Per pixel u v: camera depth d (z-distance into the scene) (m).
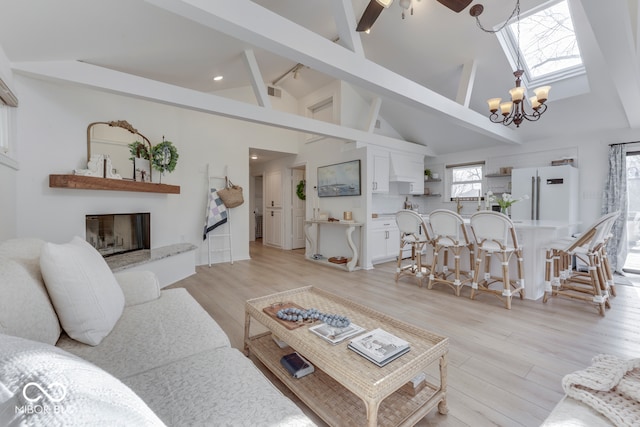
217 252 5.27
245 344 1.94
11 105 2.47
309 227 5.71
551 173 4.42
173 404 0.90
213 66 3.76
